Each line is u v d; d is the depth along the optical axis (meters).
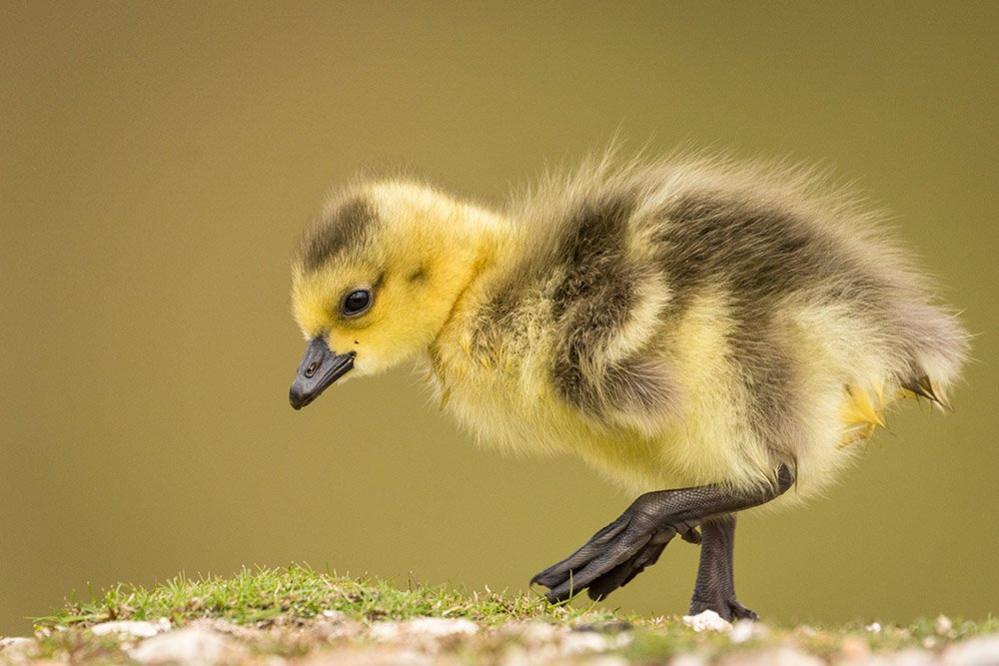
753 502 3.83
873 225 3.87
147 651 3.73
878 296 3.84
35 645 3.76
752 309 3.82
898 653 3.72
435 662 3.71
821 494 3.86
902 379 3.85
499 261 3.86
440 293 3.87
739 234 3.83
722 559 3.85
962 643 3.74
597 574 3.82
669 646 3.72
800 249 3.84
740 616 3.84
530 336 3.84
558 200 3.86
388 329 3.87
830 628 3.80
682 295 3.82
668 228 3.84
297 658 3.73
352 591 3.80
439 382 3.87
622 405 3.82
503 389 3.85
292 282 3.89
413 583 3.82
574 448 3.85
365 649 3.73
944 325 3.85
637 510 3.83
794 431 3.82
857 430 3.84
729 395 3.82
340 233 3.88
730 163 3.87
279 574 3.81
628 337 3.82
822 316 3.83
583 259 3.84
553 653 3.72
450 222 3.87
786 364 3.82
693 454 3.83
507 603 3.80
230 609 3.79
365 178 3.91
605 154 3.89
